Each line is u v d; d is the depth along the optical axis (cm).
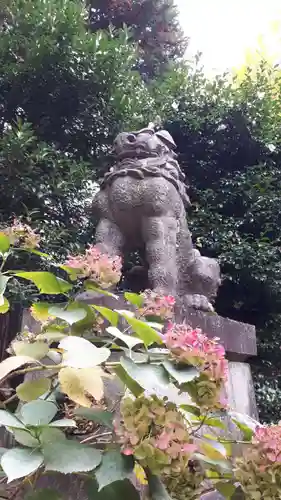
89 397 126
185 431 101
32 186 447
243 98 591
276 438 106
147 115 584
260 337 543
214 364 107
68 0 523
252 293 554
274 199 556
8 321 315
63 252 454
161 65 768
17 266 418
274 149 595
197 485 111
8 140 435
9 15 529
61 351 131
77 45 508
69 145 550
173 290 263
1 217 437
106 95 535
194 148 614
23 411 111
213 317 265
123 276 337
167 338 110
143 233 279
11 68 504
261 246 531
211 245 544
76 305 135
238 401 266
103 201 288
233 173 602
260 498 103
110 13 708
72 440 106
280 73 718
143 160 290
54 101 525
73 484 144
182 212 295
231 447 131
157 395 109
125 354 112
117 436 105
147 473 105
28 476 116
